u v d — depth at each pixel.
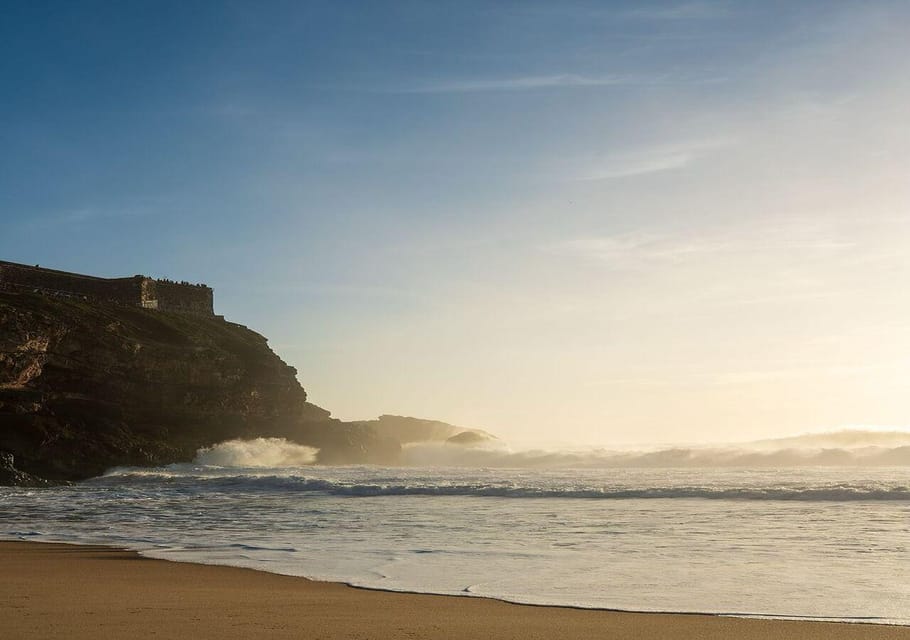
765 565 15.96
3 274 81.06
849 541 19.50
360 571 15.50
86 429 63.06
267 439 79.56
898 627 10.43
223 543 20.41
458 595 12.84
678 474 49.59
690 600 12.35
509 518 26.03
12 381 60.31
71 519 27.70
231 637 9.41
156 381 71.06
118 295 88.62
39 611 11.20
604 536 20.97
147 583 14.14
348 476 53.28
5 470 52.62
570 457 83.56
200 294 98.62
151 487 46.91
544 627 10.23
